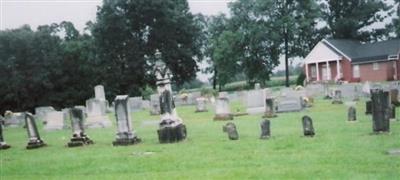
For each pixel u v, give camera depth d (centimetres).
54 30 8312
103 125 3067
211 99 4706
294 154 1438
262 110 3192
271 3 7275
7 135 3108
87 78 7581
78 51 7588
